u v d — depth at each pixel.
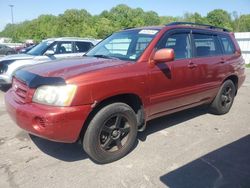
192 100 5.00
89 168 3.69
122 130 3.87
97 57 4.50
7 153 4.09
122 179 3.44
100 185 3.31
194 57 4.94
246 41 20.75
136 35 4.60
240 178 3.50
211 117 5.86
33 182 3.36
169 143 4.49
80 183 3.35
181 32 4.80
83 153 4.11
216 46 5.58
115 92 3.63
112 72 3.65
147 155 4.06
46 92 3.35
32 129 3.42
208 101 5.54
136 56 4.14
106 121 3.64
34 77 3.55
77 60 4.21
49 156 4.01
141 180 3.42
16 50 28.67
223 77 5.62
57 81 3.32
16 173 3.55
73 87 3.30
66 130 3.33
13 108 3.63
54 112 3.24
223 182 3.41
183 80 4.63
